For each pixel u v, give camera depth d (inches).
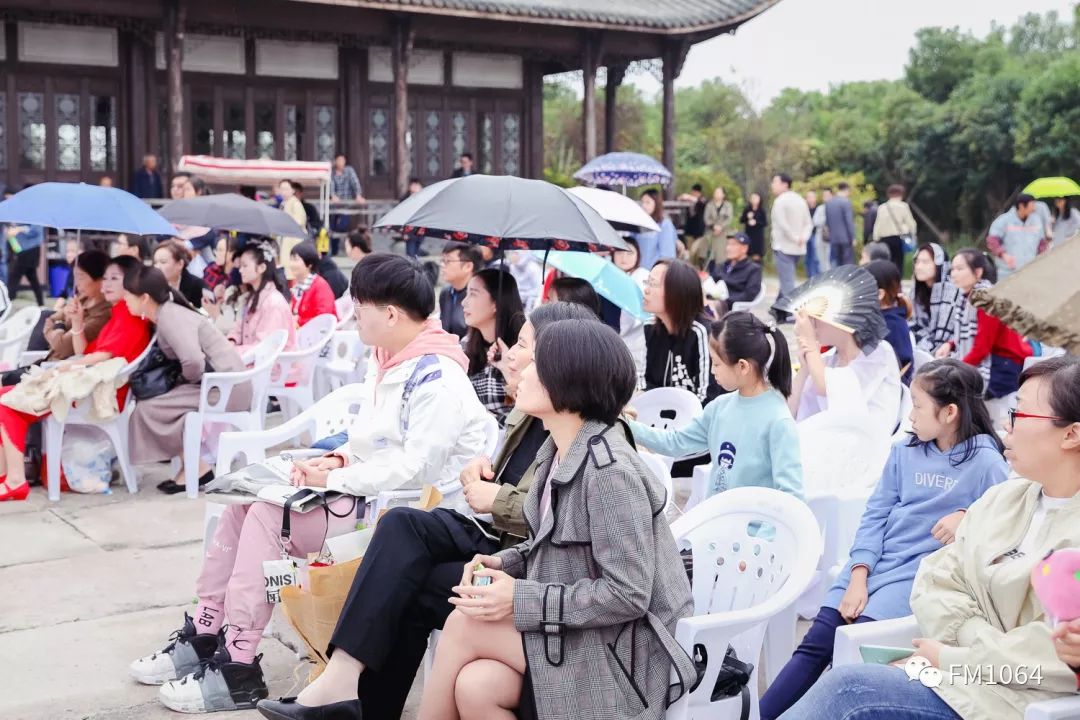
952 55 1637.6
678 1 831.7
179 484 261.7
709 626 111.3
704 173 1314.0
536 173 858.1
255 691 150.7
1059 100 1317.7
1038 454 104.2
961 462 136.0
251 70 761.6
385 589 121.9
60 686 157.5
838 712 101.2
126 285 250.5
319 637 133.4
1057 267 87.0
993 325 256.5
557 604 106.0
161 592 195.5
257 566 149.0
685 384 201.8
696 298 200.4
